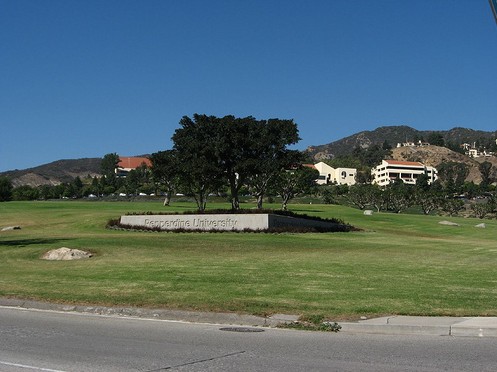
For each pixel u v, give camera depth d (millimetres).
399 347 10438
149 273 20875
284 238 39375
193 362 9242
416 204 115625
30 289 17547
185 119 50469
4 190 127562
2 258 28906
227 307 14000
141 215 50062
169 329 12320
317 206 90812
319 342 10914
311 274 20438
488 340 11102
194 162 50312
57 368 8820
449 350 10172
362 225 59000
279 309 13805
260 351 10086
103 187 147250
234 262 25172
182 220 47938
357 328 12094
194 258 27781
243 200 113062
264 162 50844
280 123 50750
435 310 13625
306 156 53938
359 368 8805
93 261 26922
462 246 35438
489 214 120125
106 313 14398
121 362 9250
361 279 19125
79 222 56125
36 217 64750
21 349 10289
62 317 13883
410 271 21469
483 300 14953
